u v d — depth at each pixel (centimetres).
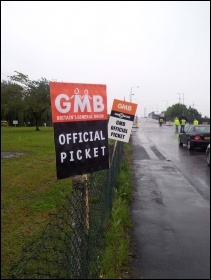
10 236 529
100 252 406
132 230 525
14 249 481
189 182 910
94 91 311
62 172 286
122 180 800
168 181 919
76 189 328
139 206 661
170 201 702
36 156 1486
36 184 895
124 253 423
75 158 295
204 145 1728
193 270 401
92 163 309
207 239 488
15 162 1308
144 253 443
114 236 459
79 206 326
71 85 293
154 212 621
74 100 295
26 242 500
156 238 492
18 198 752
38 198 747
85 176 331
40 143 2112
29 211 655
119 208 572
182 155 1538
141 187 836
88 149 306
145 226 543
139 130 3925
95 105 313
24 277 380
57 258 386
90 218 368
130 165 1202
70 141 292
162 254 440
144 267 407
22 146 1922
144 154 1551
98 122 315
